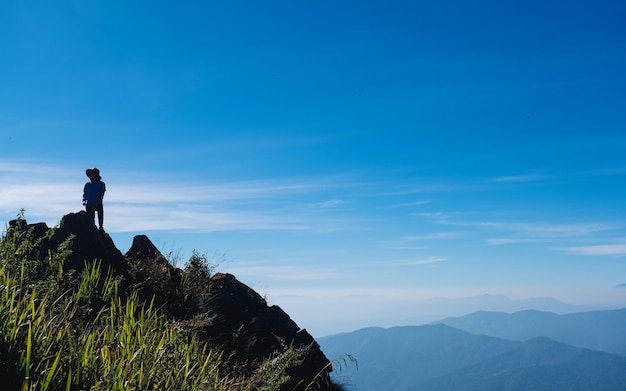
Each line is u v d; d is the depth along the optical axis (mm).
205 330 10523
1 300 6004
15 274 8141
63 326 6742
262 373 9219
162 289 11453
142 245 13648
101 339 7039
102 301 9227
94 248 11367
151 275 11688
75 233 11234
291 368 10367
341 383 11648
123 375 5730
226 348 10227
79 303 8766
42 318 6086
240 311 12320
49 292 7859
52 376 5129
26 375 4957
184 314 11031
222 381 7883
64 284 9070
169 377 6438
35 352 5406
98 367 5820
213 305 11961
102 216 13195
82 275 9383
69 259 10164
